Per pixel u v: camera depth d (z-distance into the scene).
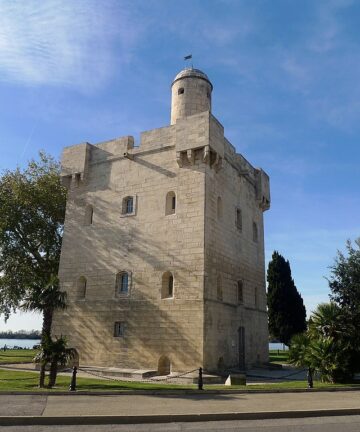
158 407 13.93
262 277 35.81
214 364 24.75
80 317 29.22
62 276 31.19
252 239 34.66
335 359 21.80
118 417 12.23
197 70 34.03
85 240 31.12
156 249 27.61
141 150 30.59
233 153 32.72
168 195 28.58
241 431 11.09
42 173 40.31
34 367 27.75
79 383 19.47
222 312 26.91
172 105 33.72
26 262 37.91
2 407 13.31
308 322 25.03
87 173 32.81
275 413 13.40
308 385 20.11
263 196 37.16
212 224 27.33
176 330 25.16
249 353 30.50
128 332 26.97
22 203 37.41
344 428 11.66
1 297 36.66
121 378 23.16
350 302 27.69
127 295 27.92
